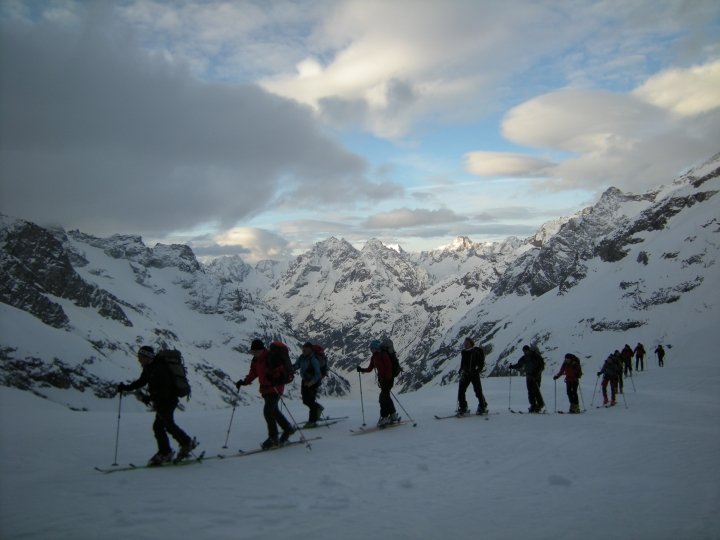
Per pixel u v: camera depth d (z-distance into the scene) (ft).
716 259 581.12
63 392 407.44
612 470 39.70
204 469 41.11
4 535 25.32
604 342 569.23
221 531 26.12
